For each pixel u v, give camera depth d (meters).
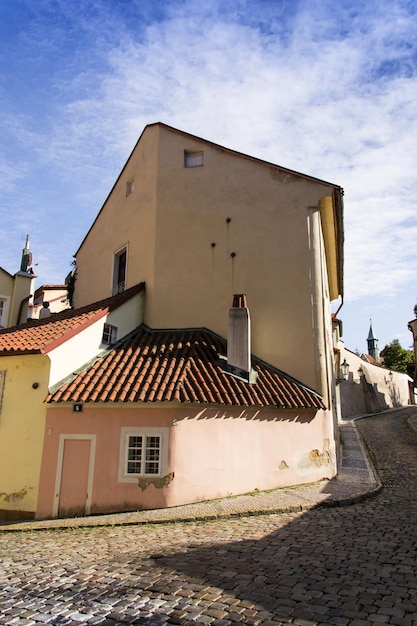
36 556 7.88
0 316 20.61
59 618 5.18
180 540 8.34
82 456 11.66
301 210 15.26
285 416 13.41
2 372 12.77
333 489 12.39
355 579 5.94
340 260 18.61
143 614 5.16
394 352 62.97
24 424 12.17
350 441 23.02
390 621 4.76
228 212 15.96
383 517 9.41
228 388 12.19
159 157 17.06
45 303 22.05
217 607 5.25
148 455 11.45
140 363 12.98
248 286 15.20
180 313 15.45
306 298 14.63
